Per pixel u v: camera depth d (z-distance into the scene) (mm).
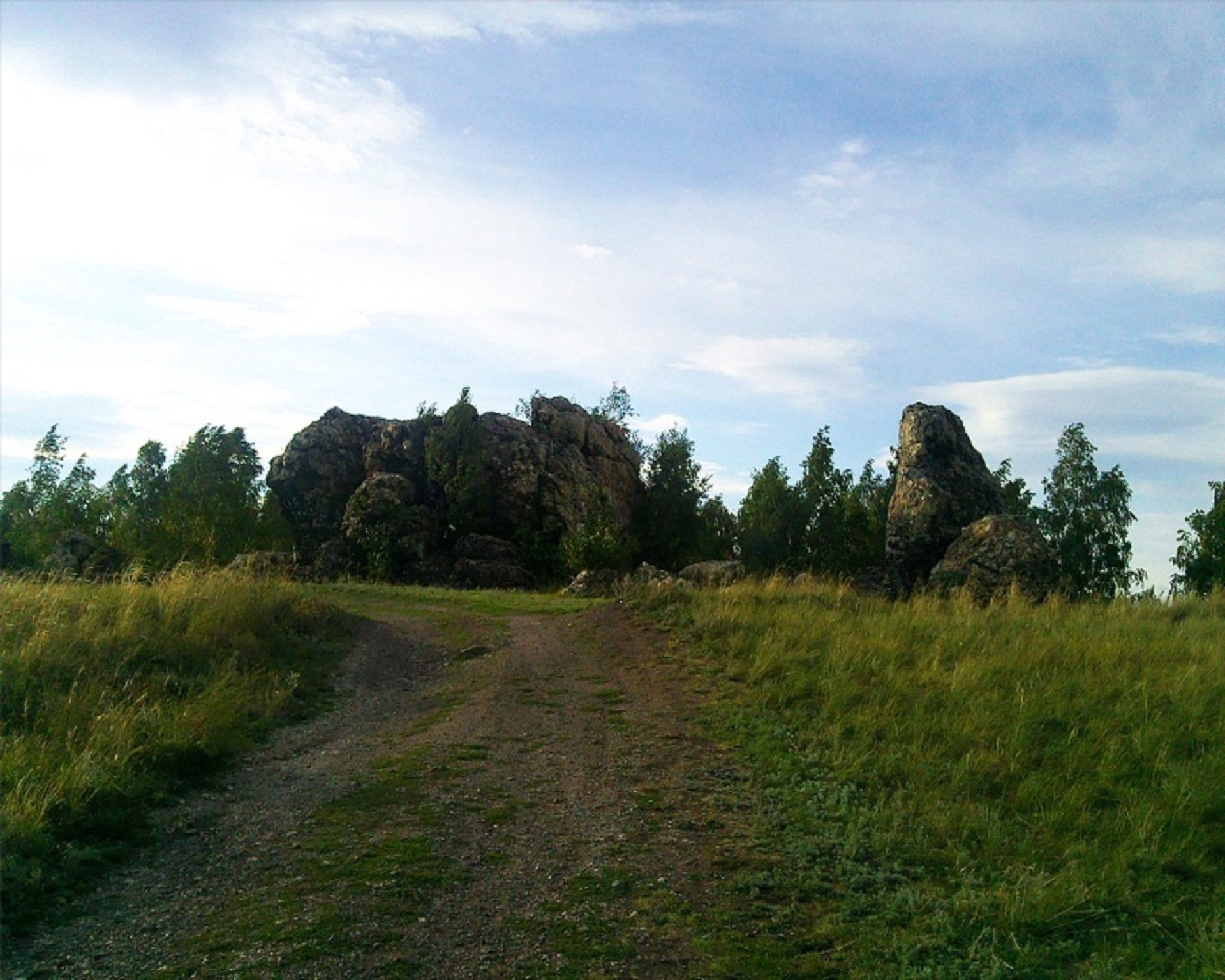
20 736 9102
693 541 54125
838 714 11102
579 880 7234
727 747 10680
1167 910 6578
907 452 28391
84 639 12172
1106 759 9234
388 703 13570
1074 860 7293
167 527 45594
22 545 49688
